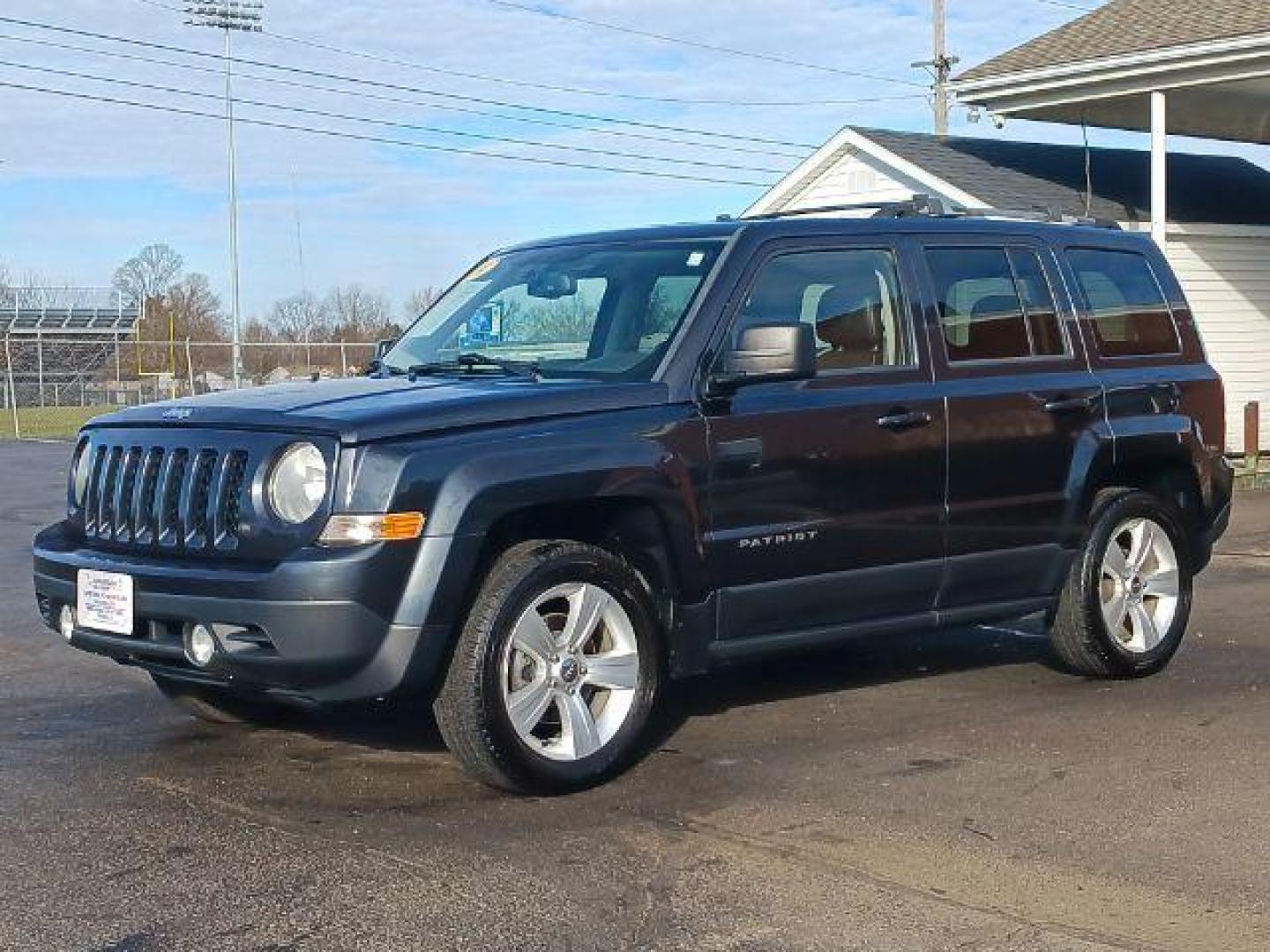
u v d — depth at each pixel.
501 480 5.30
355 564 5.07
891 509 6.41
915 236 6.77
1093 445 7.13
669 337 6.00
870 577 6.38
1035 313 7.14
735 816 5.27
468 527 5.23
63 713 6.91
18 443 31.61
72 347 54.16
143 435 5.70
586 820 5.24
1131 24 16.88
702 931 4.25
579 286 6.50
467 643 5.30
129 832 5.13
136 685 7.49
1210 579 10.69
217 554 5.34
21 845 5.00
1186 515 7.79
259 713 6.55
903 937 4.20
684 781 5.69
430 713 6.77
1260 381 20.34
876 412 6.35
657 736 6.35
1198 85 16.19
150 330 57.91
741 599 6.02
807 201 21.83
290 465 5.23
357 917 4.36
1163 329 7.74
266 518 5.23
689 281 6.18
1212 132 20.91
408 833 5.10
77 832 5.13
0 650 8.47
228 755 6.12
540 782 5.44
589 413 5.65
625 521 5.79
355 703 5.32
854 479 6.29
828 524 6.22
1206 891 4.54
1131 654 7.36
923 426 6.50
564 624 5.58
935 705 6.90
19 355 53.31
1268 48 15.04
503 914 4.38
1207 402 7.79
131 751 6.21
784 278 6.30
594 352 6.22
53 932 4.25
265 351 45.38
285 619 5.08
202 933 4.24
